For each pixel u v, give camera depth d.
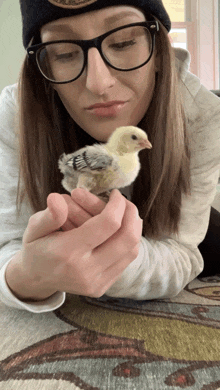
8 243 0.42
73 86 0.34
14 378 0.23
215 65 1.78
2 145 0.46
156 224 0.42
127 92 0.34
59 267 0.26
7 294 0.33
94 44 0.32
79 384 0.22
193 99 0.45
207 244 0.52
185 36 1.79
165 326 0.32
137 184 0.44
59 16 0.32
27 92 0.40
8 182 0.45
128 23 0.33
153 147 0.39
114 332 0.31
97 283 0.28
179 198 0.43
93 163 0.25
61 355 0.26
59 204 0.24
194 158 0.46
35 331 0.31
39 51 0.35
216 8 1.72
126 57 0.33
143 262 0.36
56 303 0.34
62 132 0.45
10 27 1.38
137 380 0.22
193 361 0.25
